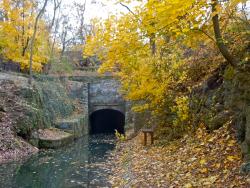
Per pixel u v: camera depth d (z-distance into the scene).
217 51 12.95
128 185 10.06
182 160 10.40
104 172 15.23
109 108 37.03
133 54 10.62
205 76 13.35
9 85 24.30
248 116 8.12
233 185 7.01
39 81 30.02
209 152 9.66
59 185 13.20
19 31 29.20
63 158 19.42
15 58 29.05
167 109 15.16
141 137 17.89
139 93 14.34
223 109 11.23
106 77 37.34
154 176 9.89
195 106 13.03
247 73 9.05
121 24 9.70
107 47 10.33
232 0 6.90
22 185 13.25
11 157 18.61
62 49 47.91
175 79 14.68
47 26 37.00
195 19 7.52
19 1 28.92
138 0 8.38
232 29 10.02
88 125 36.28
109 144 26.86
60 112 30.53
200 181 7.83
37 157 19.42
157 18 7.59
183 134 13.46
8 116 21.39
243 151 8.05
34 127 22.80
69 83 36.88
